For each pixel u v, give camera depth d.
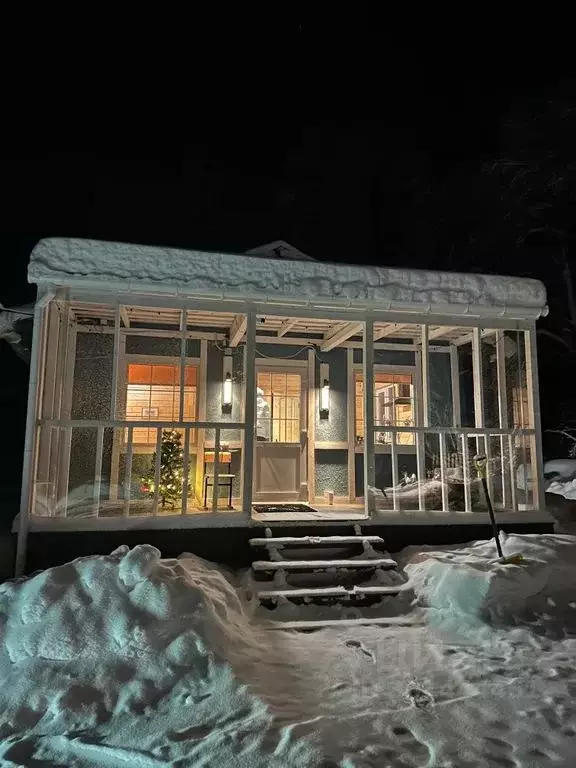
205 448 8.30
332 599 5.12
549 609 4.92
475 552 5.77
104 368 7.63
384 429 6.41
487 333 7.91
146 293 5.87
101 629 3.80
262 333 8.77
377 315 6.56
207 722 3.13
